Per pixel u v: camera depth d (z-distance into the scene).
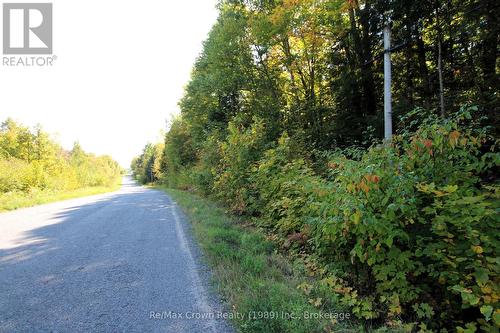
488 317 2.79
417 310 3.38
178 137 38.09
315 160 10.55
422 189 3.45
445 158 3.75
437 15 10.09
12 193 20.19
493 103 7.76
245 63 18.28
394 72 12.84
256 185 9.02
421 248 3.61
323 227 4.26
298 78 17.97
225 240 6.95
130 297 4.12
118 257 5.98
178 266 5.38
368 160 4.13
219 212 11.26
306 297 3.92
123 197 23.45
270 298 3.65
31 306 3.88
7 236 8.09
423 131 3.73
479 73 9.79
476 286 3.13
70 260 5.81
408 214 3.62
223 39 18.03
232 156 11.13
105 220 10.70
